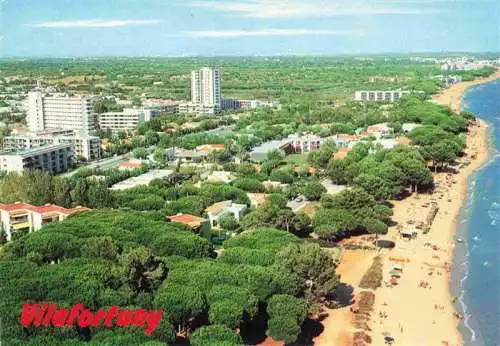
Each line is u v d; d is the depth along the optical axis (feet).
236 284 653.71
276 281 654.94
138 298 620.90
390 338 652.48
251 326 648.38
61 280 620.90
